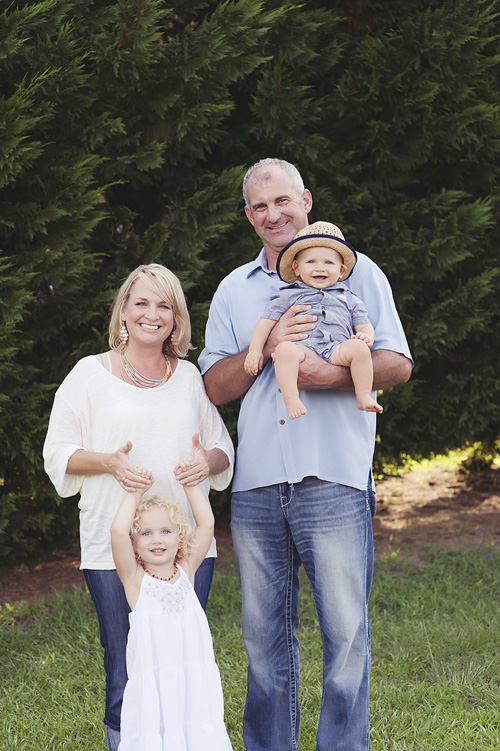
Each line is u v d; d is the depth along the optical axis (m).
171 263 4.95
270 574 2.84
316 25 4.84
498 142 5.15
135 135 4.57
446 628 4.22
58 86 4.12
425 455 6.26
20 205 4.35
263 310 2.94
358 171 5.30
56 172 4.38
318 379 2.67
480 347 6.05
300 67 5.13
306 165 5.21
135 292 2.71
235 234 5.23
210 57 4.35
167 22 5.01
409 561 5.43
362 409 2.62
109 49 4.17
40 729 3.24
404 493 7.35
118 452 2.52
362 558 2.73
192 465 2.60
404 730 3.22
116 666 2.64
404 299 5.41
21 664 3.91
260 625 2.84
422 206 5.36
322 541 2.71
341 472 2.72
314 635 4.23
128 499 2.52
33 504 5.15
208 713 2.42
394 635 4.18
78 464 2.62
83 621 4.41
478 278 5.35
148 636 2.38
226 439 2.92
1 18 3.91
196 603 2.50
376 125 5.11
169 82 4.52
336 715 2.71
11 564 5.41
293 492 2.76
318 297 2.77
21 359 4.89
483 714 3.28
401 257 5.32
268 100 4.93
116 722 2.64
